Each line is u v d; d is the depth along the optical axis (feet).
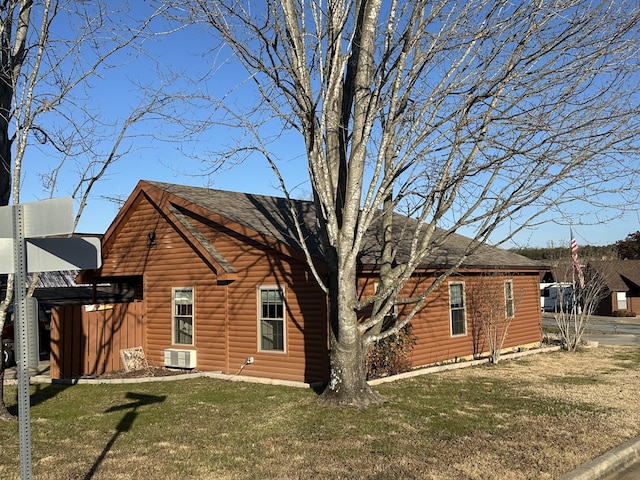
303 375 41.83
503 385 38.99
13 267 13.64
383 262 34.50
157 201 50.42
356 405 31.04
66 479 19.99
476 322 57.52
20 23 30.30
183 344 49.52
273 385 39.60
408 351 45.80
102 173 31.78
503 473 20.80
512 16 27.02
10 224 13.84
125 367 48.67
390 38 29.76
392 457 22.50
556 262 102.58
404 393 35.32
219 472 20.77
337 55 30.83
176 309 50.26
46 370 51.26
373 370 41.98
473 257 58.59
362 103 30.73
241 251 46.11
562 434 26.23
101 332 47.85
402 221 65.51
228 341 46.34
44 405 33.37
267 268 44.45
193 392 36.88
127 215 53.78
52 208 13.50
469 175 29.01
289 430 26.43
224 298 46.80
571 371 46.26
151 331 51.67
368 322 31.81
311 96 32.04
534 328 68.13
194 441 24.77
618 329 108.58
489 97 28.68
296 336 42.47
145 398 34.91
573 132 26.89
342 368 31.63
